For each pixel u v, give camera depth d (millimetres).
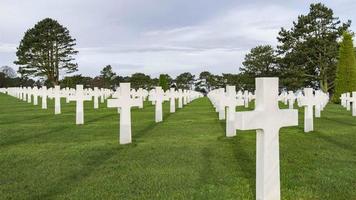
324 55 53156
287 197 6043
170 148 9914
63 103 30547
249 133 12602
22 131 13508
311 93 13000
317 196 6094
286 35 56000
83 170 7770
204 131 13320
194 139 11445
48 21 72688
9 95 47781
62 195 6258
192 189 6438
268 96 5559
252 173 7410
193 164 8125
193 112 22062
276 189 5652
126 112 10766
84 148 10047
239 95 29609
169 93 21922
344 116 19031
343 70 36656
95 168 7910
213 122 16266
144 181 6926
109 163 8328
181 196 6094
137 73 78125
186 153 9227
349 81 36406
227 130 11953
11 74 104875
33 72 73312
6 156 9141
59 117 18625
